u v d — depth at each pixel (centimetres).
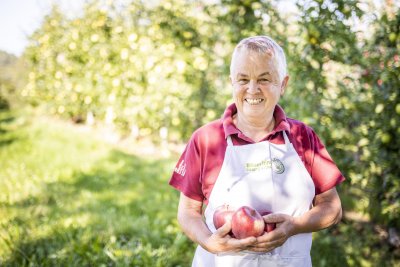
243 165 146
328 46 283
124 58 603
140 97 623
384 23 263
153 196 430
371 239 313
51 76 891
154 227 342
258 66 137
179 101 551
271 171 145
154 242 314
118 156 595
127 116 677
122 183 477
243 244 131
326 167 152
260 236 132
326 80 288
